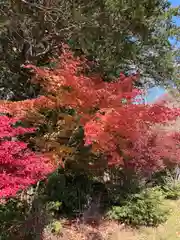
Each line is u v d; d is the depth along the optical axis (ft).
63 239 16.67
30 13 23.91
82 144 18.60
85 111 17.37
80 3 23.98
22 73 28.07
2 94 30.14
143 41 32.14
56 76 17.58
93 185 22.47
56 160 17.97
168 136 21.12
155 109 17.63
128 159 19.54
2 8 23.07
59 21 23.59
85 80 17.61
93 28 23.99
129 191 21.16
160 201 21.38
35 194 16.72
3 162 10.95
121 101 17.67
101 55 27.91
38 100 17.89
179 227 19.79
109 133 16.93
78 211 19.36
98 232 18.07
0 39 27.17
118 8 25.13
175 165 25.43
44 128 18.78
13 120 12.72
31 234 15.25
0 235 14.80
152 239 18.22
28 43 26.48
